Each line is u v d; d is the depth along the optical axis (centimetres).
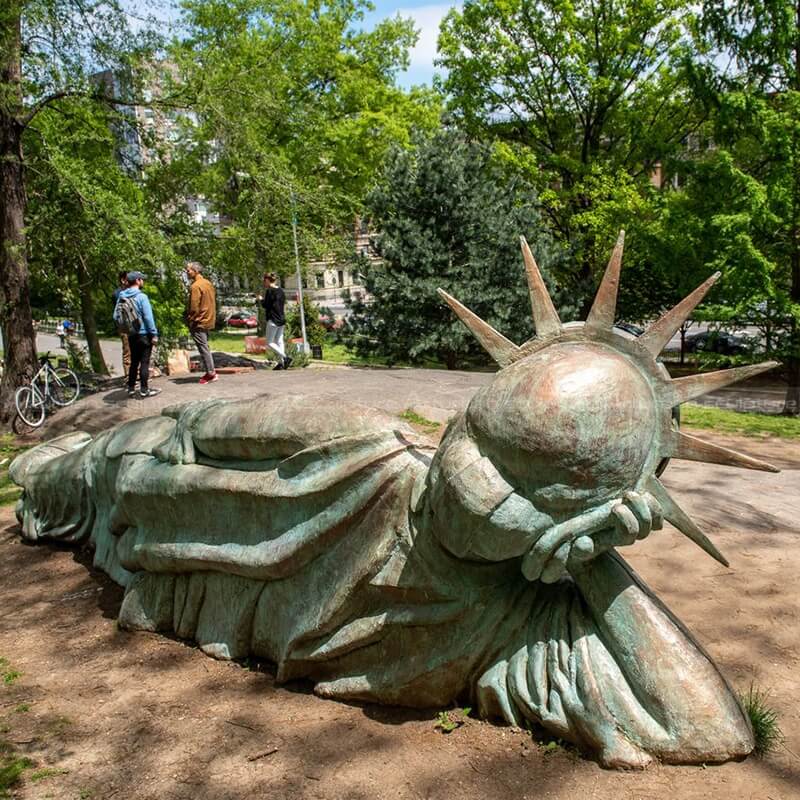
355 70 2600
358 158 2494
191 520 441
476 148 1738
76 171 1199
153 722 376
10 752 358
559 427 290
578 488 296
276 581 403
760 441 1045
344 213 1869
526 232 1689
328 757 335
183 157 1752
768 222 1457
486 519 304
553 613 342
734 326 1608
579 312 1866
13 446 1109
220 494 418
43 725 380
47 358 1246
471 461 310
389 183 1686
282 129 2339
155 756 349
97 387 1355
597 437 290
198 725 371
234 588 430
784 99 1484
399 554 354
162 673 425
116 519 502
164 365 1470
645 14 2080
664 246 1596
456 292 1611
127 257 1245
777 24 1489
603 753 310
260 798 313
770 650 411
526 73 2230
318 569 382
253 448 409
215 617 441
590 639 328
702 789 295
